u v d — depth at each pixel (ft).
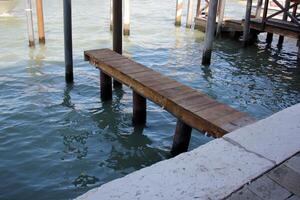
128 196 9.52
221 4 58.23
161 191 9.75
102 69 30.01
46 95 33.76
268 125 13.74
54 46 50.62
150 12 81.87
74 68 41.73
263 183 10.32
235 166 11.00
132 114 30.09
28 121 28.50
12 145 24.89
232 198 9.66
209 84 38.83
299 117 14.49
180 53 50.55
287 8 51.24
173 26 68.39
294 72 44.50
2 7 71.61
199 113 20.18
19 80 37.29
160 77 26.22
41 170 22.12
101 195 9.55
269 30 52.65
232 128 18.37
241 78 41.39
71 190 20.26
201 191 9.82
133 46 53.11
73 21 68.74
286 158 11.50
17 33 57.26
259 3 61.11
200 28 65.26
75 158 23.58
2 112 29.76
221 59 48.73
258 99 35.37
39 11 49.55
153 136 26.78
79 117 29.55
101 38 57.16
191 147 25.08
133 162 23.36
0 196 19.49
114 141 25.96
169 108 22.16
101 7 84.84
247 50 54.03
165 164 11.03
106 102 32.58
